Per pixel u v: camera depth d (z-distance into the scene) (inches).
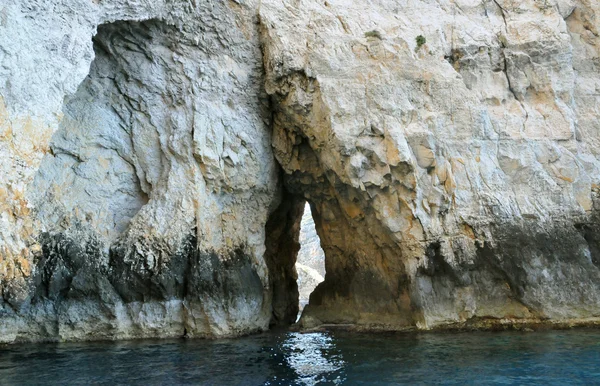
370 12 640.4
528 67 632.4
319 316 660.1
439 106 597.9
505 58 634.8
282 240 743.7
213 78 609.6
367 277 632.4
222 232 601.9
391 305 605.9
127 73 594.2
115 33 577.0
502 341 486.0
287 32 614.9
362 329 595.5
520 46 632.4
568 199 592.1
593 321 549.6
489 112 613.0
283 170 662.5
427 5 658.8
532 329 538.0
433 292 567.5
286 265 745.0
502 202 579.5
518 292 555.2
